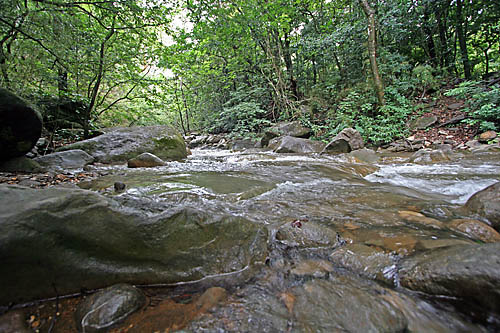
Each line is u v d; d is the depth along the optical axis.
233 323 0.96
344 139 7.29
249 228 1.60
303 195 2.84
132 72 7.93
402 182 3.63
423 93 9.70
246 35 11.41
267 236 1.64
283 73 12.68
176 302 1.14
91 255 1.24
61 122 7.46
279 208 2.33
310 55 12.28
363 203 2.47
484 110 6.70
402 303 1.02
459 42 10.77
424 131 8.12
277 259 1.44
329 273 1.27
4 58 4.89
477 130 7.06
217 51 12.88
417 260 1.25
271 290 1.16
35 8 4.52
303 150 8.00
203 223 1.50
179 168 4.89
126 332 0.95
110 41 7.23
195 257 1.38
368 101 9.50
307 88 13.59
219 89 15.77
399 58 10.09
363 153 6.59
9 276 1.08
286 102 11.51
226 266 1.37
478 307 0.95
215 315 1.02
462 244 1.36
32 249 1.12
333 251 1.48
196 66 13.43
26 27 4.55
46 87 6.18
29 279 1.12
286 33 12.77
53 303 1.12
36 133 4.08
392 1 10.05
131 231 1.34
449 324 0.92
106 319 0.99
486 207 1.91
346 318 0.94
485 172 3.96
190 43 11.63
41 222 1.17
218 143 13.39
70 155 5.20
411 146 7.29
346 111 9.54
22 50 5.10
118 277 1.25
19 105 3.71
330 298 1.05
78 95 6.43
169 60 9.52
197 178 3.71
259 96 13.25
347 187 3.26
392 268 1.24
